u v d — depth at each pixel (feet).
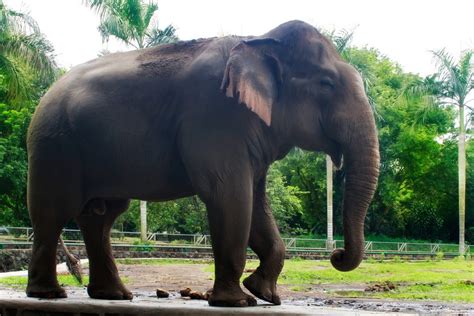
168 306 21.74
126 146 22.59
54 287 24.54
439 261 98.37
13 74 69.41
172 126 22.35
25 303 23.26
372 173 21.52
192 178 21.83
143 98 22.62
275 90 21.89
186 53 23.03
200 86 21.88
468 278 59.11
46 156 23.56
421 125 118.62
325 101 22.07
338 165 22.75
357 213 21.40
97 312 22.33
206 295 25.44
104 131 22.72
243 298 21.79
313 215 153.79
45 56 69.62
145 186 23.03
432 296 41.73
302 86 22.06
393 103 146.00
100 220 25.34
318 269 71.56
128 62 23.59
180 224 121.60
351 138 21.77
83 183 23.50
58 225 23.90
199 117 21.71
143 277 57.36
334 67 22.26
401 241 151.23
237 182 21.44
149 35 90.74
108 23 88.07
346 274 63.16
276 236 23.20
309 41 22.30
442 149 159.53
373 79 102.42
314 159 144.46
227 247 21.48
